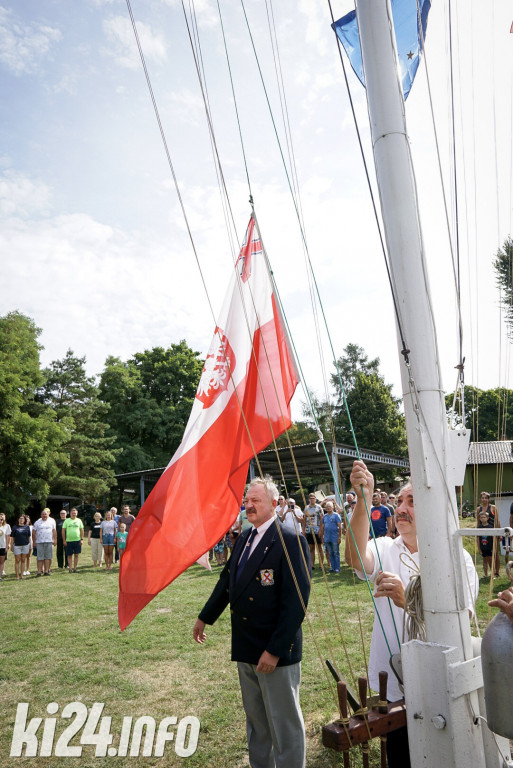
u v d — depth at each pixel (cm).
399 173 161
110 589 1044
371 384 4050
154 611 806
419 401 152
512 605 140
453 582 146
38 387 3588
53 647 634
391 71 166
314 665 509
